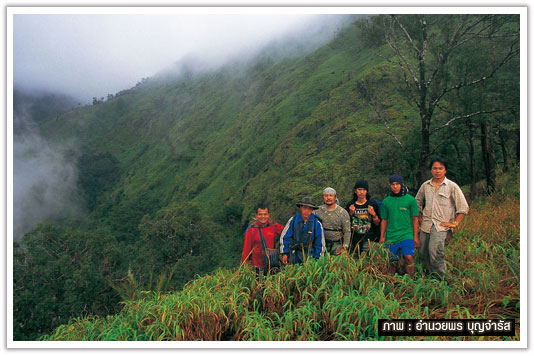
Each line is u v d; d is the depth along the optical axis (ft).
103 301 72.54
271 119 288.71
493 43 30.63
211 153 354.95
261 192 204.64
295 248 13.91
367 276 12.51
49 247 76.95
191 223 114.52
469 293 12.48
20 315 64.64
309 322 10.54
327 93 270.87
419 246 14.03
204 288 13.52
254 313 11.51
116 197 392.88
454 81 31.60
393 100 158.71
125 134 594.24
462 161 39.65
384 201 14.08
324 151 169.99
